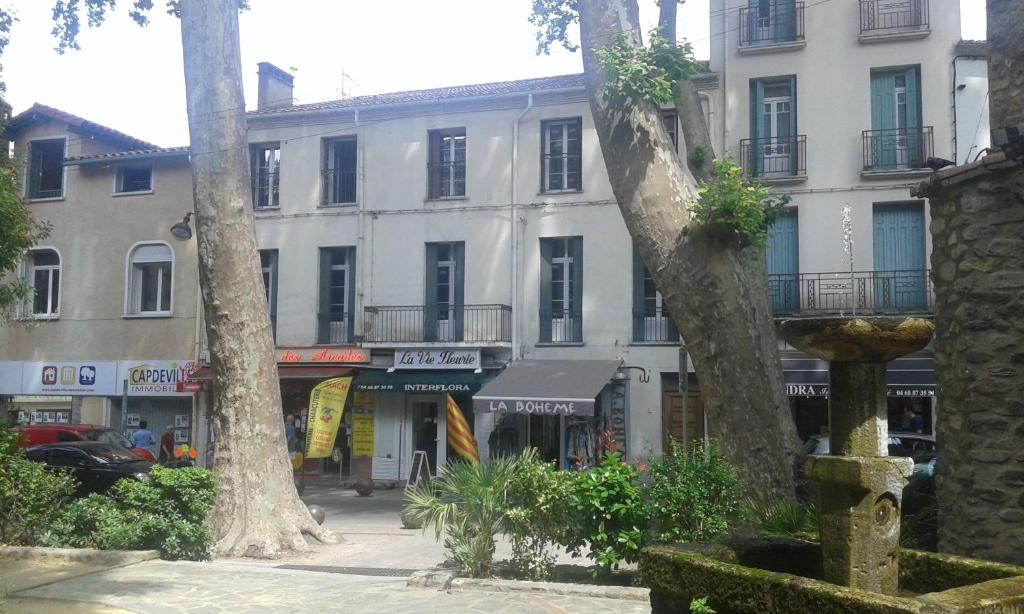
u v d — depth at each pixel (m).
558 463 22.73
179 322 26.02
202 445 25.36
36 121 27.80
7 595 8.09
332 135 25.36
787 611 3.83
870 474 4.05
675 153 10.56
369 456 24.41
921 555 4.48
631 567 8.70
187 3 12.58
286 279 25.31
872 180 21.25
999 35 7.59
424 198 24.45
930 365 19.98
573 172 23.72
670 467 8.20
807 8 21.97
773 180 21.62
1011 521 6.82
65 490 11.19
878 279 21.03
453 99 23.98
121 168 27.17
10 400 27.27
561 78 24.89
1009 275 7.00
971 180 7.25
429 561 11.39
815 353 4.32
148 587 8.45
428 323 24.09
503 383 21.69
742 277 9.98
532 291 23.39
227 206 12.43
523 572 8.60
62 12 16.61
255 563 11.18
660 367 22.41
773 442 9.66
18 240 12.69
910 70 21.41
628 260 22.80
